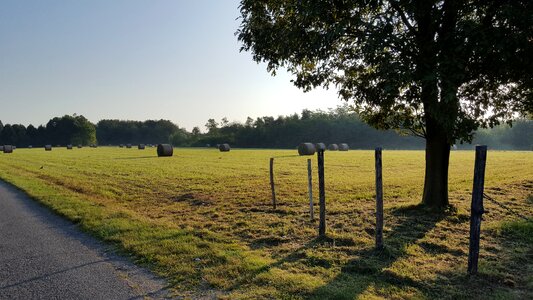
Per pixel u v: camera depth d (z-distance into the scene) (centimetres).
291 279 536
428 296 486
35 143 14925
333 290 498
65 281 554
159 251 674
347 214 991
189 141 14188
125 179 2025
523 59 712
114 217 971
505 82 838
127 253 679
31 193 1394
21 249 720
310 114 14100
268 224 899
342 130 11506
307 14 783
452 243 720
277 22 984
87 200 1257
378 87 878
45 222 952
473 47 692
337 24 777
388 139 10794
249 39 1011
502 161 3119
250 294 494
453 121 752
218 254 652
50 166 3028
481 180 547
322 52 839
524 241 729
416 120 1009
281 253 676
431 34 859
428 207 980
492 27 702
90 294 507
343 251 679
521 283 530
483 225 843
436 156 984
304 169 2553
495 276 546
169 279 554
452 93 679
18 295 506
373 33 761
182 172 2433
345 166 2784
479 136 9494
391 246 700
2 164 3284
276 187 1598
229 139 13100
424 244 718
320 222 777
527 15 651
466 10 779
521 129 9156
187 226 884
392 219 910
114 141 17412
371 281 536
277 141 12244
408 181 1753
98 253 688
